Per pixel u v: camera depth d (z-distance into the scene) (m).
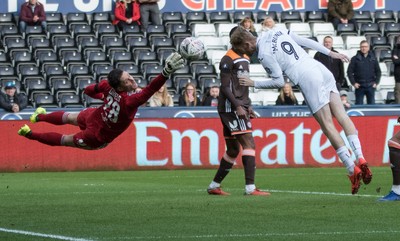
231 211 22.14
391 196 24.30
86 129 23.80
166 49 54.69
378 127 44.72
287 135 43.91
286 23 58.50
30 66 52.53
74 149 42.69
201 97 51.44
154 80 22.45
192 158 43.34
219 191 27.52
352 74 48.50
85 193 28.78
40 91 51.00
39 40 54.41
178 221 20.11
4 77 52.00
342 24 58.53
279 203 24.12
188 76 53.31
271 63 24.50
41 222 20.16
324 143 44.28
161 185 32.69
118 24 56.12
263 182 33.78
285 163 43.94
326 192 28.47
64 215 21.56
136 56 53.97
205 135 43.41
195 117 43.50
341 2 58.91
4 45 54.12
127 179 36.44
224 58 26.77
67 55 53.44
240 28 26.80
